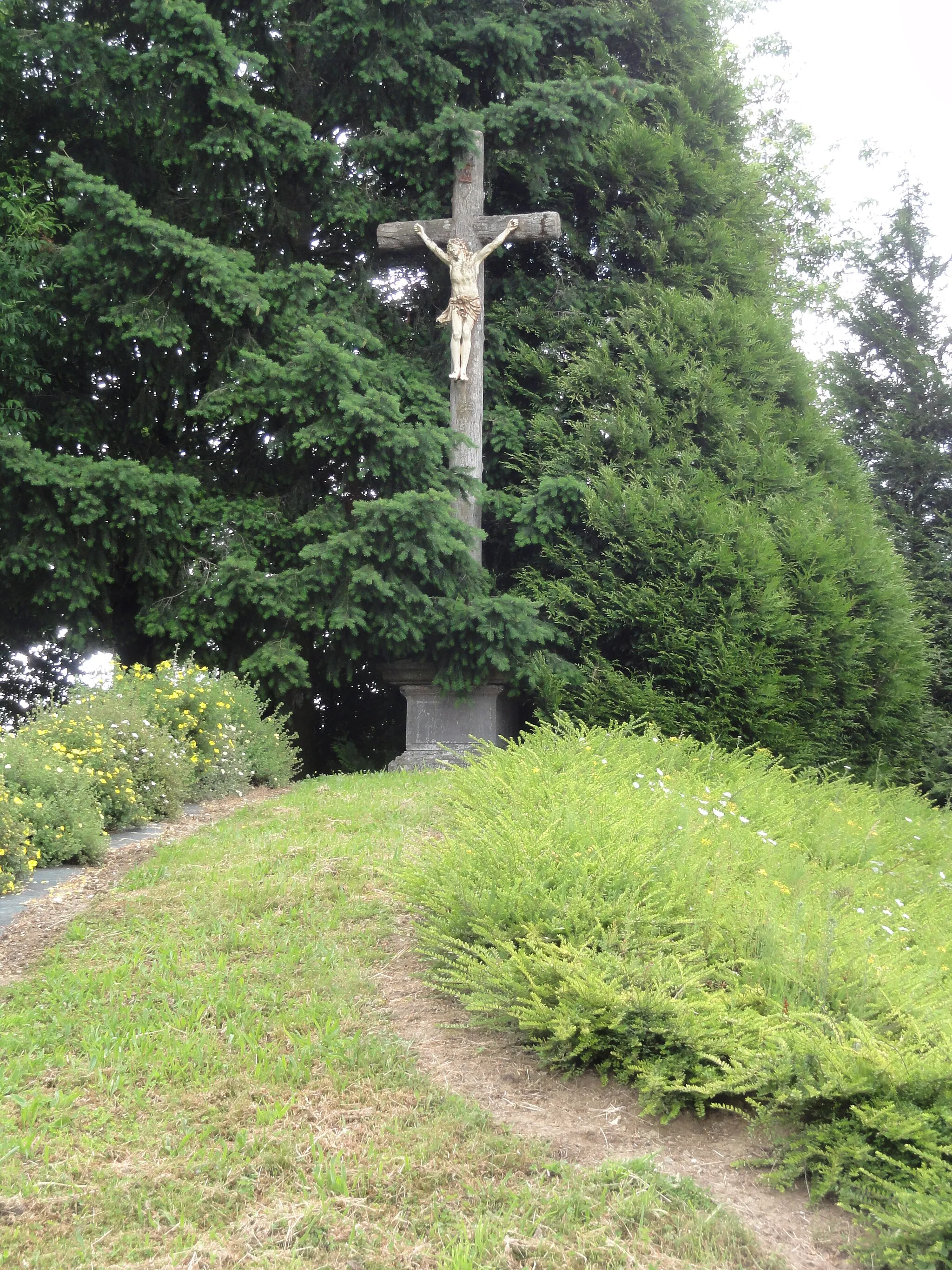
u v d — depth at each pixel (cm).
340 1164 301
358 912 498
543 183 1226
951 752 1302
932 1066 306
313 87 1222
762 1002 369
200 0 1030
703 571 1012
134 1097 339
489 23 1150
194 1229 275
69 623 1002
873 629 1085
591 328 1187
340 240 1280
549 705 1005
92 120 1102
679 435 1124
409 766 1053
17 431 977
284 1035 381
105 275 969
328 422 980
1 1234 271
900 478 1711
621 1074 349
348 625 945
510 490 1191
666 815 574
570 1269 263
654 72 1341
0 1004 412
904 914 521
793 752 988
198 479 968
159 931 485
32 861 567
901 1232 270
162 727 799
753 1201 297
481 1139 316
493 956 391
